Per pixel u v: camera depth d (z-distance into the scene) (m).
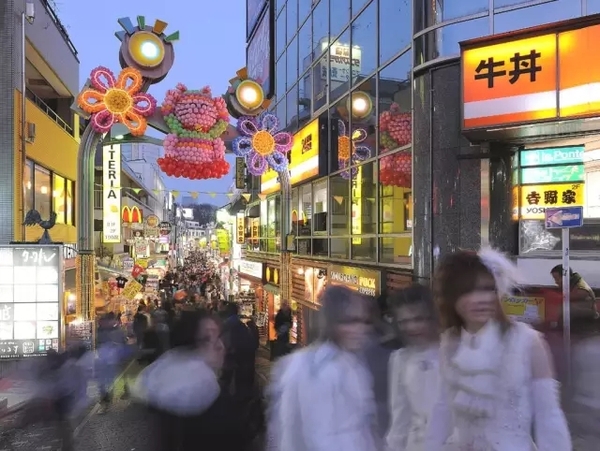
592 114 7.48
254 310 25.52
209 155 13.56
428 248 10.02
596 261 8.43
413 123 10.54
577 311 7.93
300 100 19.75
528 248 9.19
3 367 11.39
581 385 5.41
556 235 8.98
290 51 21.44
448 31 9.83
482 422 2.15
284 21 22.53
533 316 8.41
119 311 24.56
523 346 2.18
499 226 9.23
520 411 2.12
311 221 18.22
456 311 2.31
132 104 13.30
